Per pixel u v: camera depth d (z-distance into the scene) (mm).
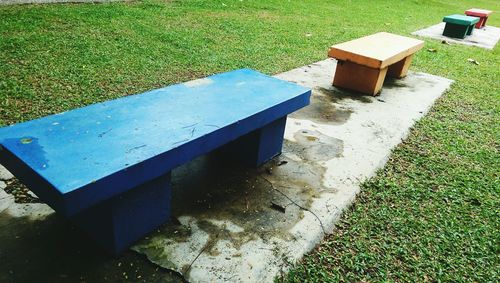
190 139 2166
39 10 8016
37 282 2016
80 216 2277
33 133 2047
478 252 2604
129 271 2137
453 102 5598
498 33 13500
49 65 5086
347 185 3174
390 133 4266
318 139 3928
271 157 3428
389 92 5645
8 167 1940
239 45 7262
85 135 2082
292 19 10758
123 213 2125
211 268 2195
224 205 2736
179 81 5070
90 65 5281
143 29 7559
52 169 1733
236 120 2494
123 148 1994
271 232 2521
